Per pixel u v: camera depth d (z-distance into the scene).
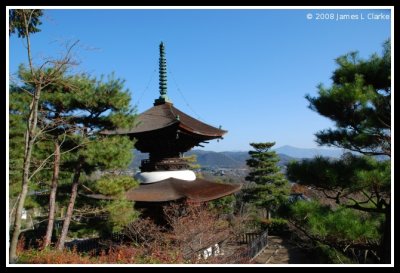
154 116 17.69
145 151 17.73
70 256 10.91
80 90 12.35
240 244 19.75
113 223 14.50
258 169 33.03
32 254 10.95
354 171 9.77
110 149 12.89
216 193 16.91
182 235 13.53
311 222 9.30
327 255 11.50
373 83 10.91
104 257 11.80
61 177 15.49
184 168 17.92
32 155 12.96
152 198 14.91
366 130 9.80
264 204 31.53
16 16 9.20
